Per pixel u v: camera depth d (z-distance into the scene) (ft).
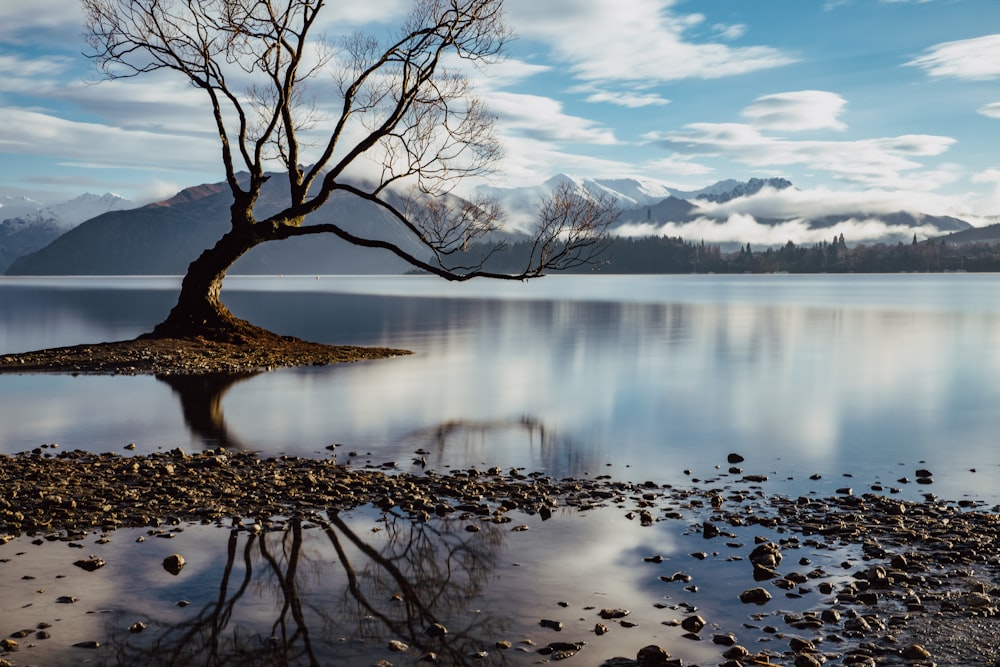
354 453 52.95
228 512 38.63
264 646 24.89
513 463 50.29
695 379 94.27
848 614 26.86
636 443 56.95
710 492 43.06
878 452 53.93
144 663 23.63
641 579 30.14
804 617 26.43
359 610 27.53
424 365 109.70
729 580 29.96
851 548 33.53
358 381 91.56
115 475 44.88
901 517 37.88
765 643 24.77
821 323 201.36
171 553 32.96
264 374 98.02
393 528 36.45
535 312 260.01
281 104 121.19
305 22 120.98
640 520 37.73
